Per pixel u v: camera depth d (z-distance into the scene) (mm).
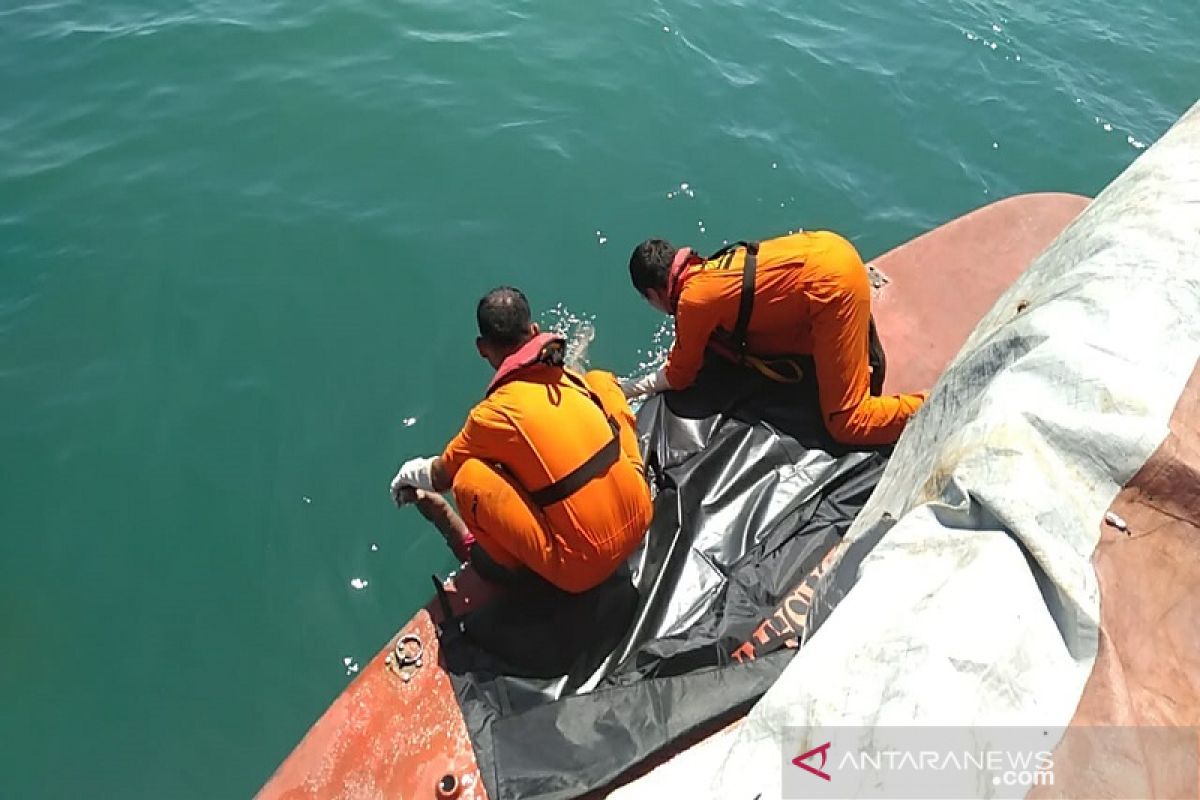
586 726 2896
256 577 3986
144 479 4230
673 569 3426
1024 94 6910
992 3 7832
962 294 4625
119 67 6301
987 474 1925
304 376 4645
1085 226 3010
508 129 6020
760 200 5809
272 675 3732
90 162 5621
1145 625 1715
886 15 7535
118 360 4656
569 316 5043
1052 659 1657
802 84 6691
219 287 4984
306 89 6191
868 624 1830
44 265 5027
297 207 5418
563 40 6773
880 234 5727
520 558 3141
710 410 3990
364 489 4273
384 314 4941
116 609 3850
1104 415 1972
